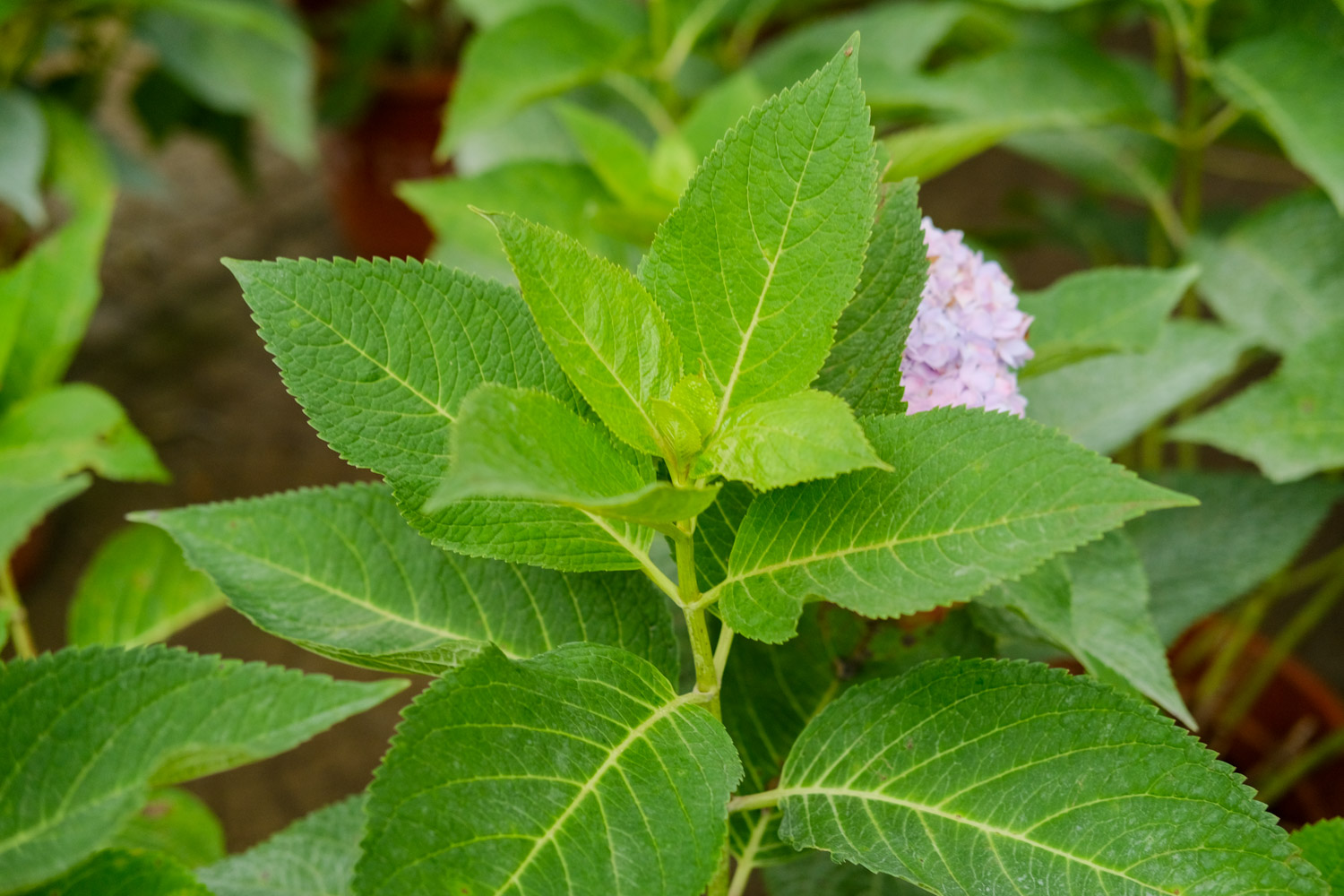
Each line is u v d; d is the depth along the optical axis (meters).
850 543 0.74
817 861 0.92
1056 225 1.61
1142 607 0.90
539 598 0.82
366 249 2.29
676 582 0.90
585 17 1.54
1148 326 0.96
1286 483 1.12
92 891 0.80
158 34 1.79
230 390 2.24
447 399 0.77
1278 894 0.72
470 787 0.72
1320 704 1.29
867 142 0.74
